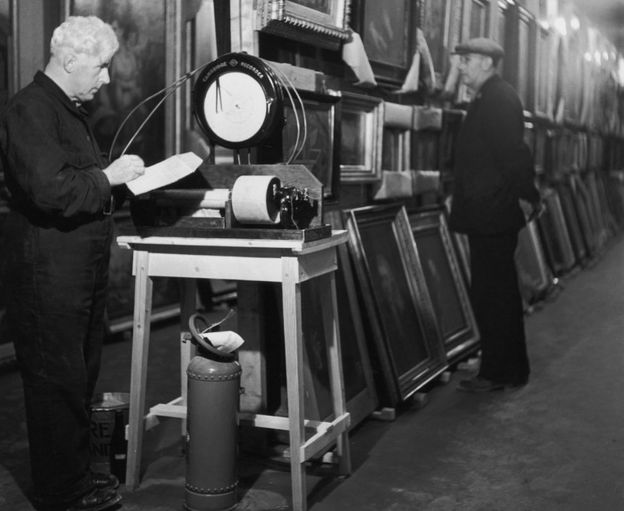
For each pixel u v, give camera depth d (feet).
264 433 12.00
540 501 10.74
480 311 15.93
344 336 13.82
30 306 9.14
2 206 17.24
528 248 26.14
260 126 10.55
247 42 11.97
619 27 48.55
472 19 21.94
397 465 12.00
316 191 10.33
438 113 19.58
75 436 9.54
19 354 9.36
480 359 16.83
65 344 9.23
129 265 21.04
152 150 20.63
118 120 19.48
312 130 12.85
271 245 9.59
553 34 30.99
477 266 15.80
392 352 14.79
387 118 16.87
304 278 9.93
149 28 19.94
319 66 14.32
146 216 10.36
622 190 53.62
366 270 14.85
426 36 18.92
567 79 34.81
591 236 37.60
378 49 16.42
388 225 16.63
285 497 10.69
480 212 15.35
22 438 13.01
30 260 9.08
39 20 17.35
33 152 8.71
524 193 15.17
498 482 11.38
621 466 11.99
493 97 15.15
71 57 9.11
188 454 10.14
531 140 29.76
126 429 11.05
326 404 12.52
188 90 21.04
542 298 26.04
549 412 14.61
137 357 10.63
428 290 17.49
